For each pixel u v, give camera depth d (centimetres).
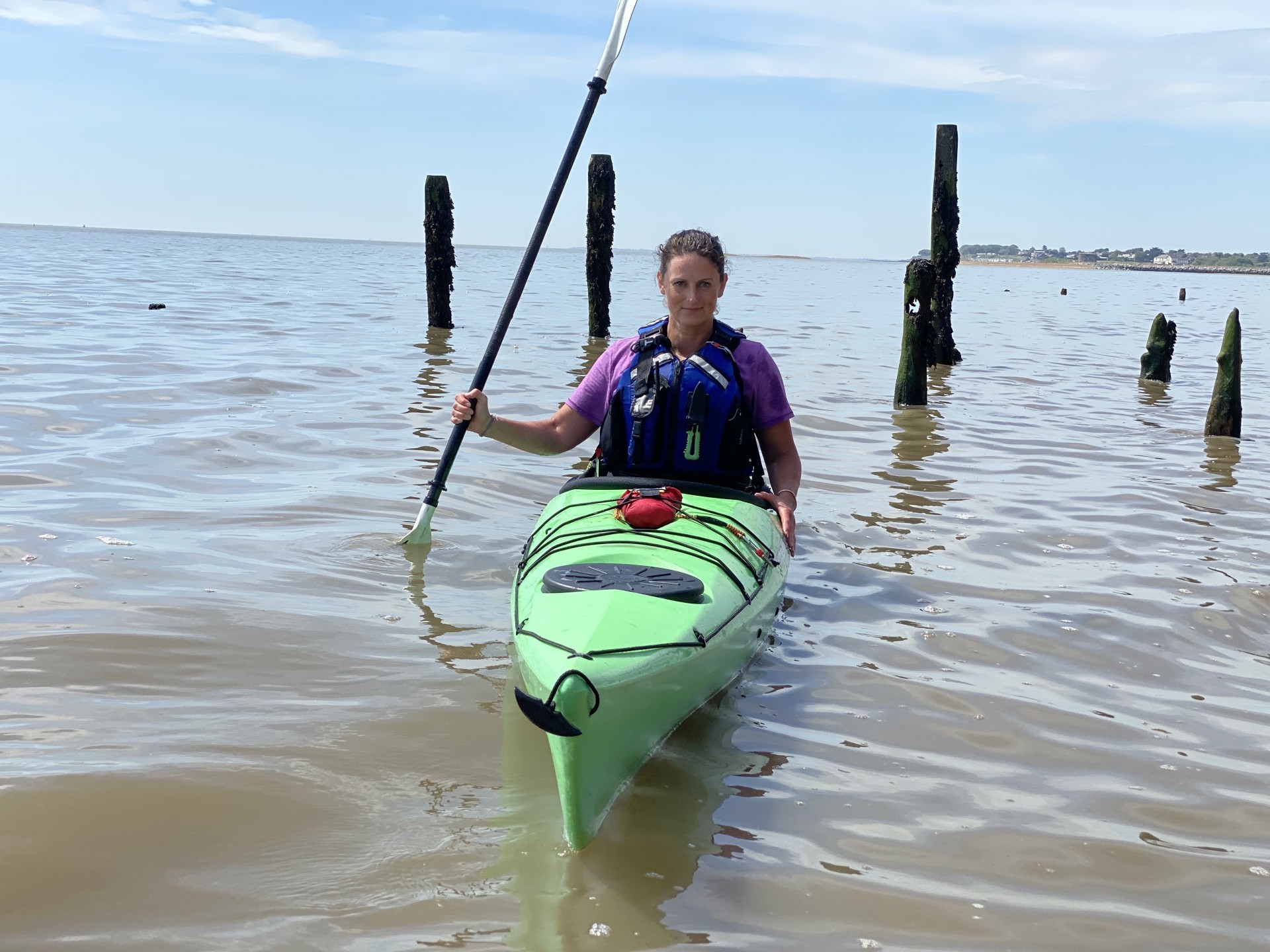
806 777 283
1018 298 3688
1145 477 660
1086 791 281
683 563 341
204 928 210
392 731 298
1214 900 234
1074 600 425
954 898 231
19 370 854
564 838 249
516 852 242
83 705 302
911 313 905
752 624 344
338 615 384
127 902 217
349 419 728
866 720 319
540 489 577
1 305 1435
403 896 224
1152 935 221
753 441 410
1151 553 490
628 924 217
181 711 303
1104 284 6250
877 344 1465
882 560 473
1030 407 941
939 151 1227
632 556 345
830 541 500
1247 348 1677
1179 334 1958
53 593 384
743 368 401
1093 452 736
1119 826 264
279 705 311
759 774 284
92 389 780
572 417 418
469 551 468
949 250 1241
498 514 527
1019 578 453
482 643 367
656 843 249
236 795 259
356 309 1716
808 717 320
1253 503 595
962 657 368
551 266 5456
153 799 255
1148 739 312
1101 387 1098
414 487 563
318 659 345
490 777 276
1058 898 233
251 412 734
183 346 1073
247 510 504
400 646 360
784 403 413
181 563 426
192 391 801
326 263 4541
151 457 594
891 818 264
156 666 331
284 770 273
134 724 293
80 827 242
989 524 536
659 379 396
